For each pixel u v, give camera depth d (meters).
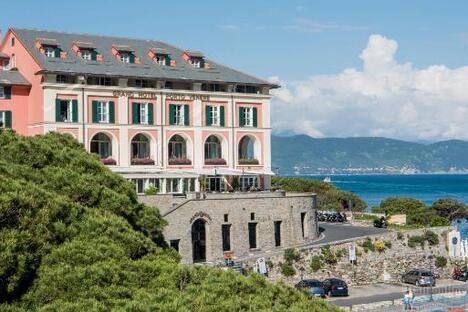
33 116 87.25
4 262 27.31
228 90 97.19
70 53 90.31
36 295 28.30
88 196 39.72
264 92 100.38
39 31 93.38
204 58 99.62
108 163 88.19
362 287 80.44
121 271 30.69
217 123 96.19
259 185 98.88
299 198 86.31
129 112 90.19
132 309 27.58
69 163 42.84
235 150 97.25
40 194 31.80
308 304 33.22
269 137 100.06
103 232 33.38
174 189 89.12
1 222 28.78
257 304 30.53
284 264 76.50
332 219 111.69
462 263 91.38
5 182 30.94
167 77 91.62
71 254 30.23
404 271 87.00
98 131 88.12
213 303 29.53
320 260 79.31
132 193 44.38
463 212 144.62
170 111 92.94
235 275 32.88
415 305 69.00
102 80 89.06
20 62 90.44
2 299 28.02
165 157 92.31
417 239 89.06
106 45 96.00
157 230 44.25
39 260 29.42
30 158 40.38
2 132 41.38
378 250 85.31
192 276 32.28
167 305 28.14
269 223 82.81
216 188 94.25
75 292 28.61
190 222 75.62
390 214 121.12
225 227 79.19
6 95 86.94
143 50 98.06
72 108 86.50
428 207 140.25
